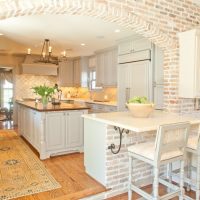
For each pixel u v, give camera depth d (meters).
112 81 6.29
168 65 3.65
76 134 4.39
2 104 10.85
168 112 3.41
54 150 4.14
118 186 2.86
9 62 7.66
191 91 3.32
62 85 8.50
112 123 2.36
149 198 2.15
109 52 6.43
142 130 2.02
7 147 4.73
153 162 2.07
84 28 4.47
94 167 3.06
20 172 3.33
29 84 8.08
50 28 4.48
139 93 4.77
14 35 5.06
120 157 2.87
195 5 3.81
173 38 3.52
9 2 2.32
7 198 2.54
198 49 3.30
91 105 6.90
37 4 2.46
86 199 2.63
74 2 2.63
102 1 2.85
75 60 8.51
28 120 5.05
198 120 2.51
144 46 4.62
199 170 2.41
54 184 2.92
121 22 3.21
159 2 3.38
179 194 2.29
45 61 5.28
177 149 2.21
